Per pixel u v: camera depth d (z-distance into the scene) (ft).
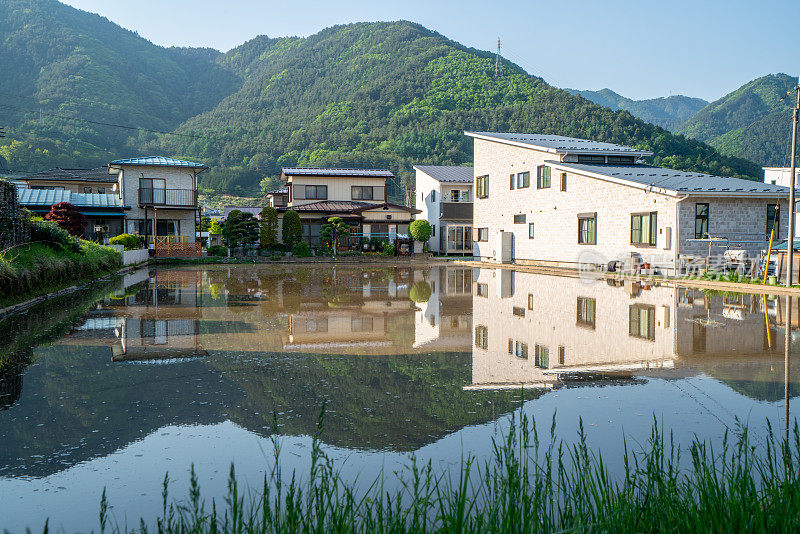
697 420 13.64
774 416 13.92
